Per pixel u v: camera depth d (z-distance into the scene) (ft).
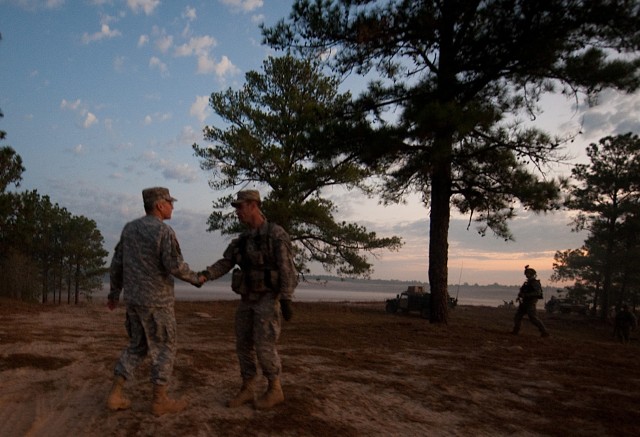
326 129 42.47
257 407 12.28
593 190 107.04
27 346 20.45
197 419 11.32
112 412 11.66
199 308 52.44
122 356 11.83
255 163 69.10
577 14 35.40
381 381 16.20
